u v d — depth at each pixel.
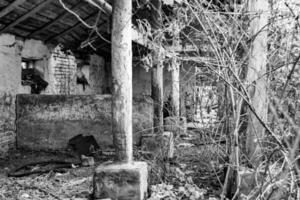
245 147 3.96
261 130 3.68
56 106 7.36
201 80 5.25
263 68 3.70
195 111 5.62
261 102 3.67
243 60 3.74
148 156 6.05
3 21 6.32
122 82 4.09
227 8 4.19
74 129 7.34
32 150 7.32
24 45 7.43
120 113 4.11
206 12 3.55
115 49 4.10
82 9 7.02
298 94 2.83
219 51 3.78
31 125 7.38
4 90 6.88
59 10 6.74
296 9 3.15
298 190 2.31
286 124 2.69
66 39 8.71
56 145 7.33
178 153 6.47
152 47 5.04
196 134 7.62
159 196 4.19
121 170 3.97
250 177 3.62
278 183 2.48
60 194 4.51
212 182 4.82
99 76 11.88
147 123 7.14
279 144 2.43
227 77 3.44
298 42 3.29
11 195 4.51
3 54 6.78
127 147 4.14
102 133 7.30
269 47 3.95
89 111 7.33
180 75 9.10
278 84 3.44
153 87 7.24
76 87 9.93
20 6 5.95
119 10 4.08
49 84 8.37
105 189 4.00
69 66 9.40
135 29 5.88
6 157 6.67
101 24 8.23
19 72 7.35
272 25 3.57
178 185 4.71
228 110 4.23
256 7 3.79
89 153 7.01
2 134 6.86
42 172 5.71
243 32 3.69
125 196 3.96
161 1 6.33
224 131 4.99
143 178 4.11
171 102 7.66
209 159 5.05
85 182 5.02
